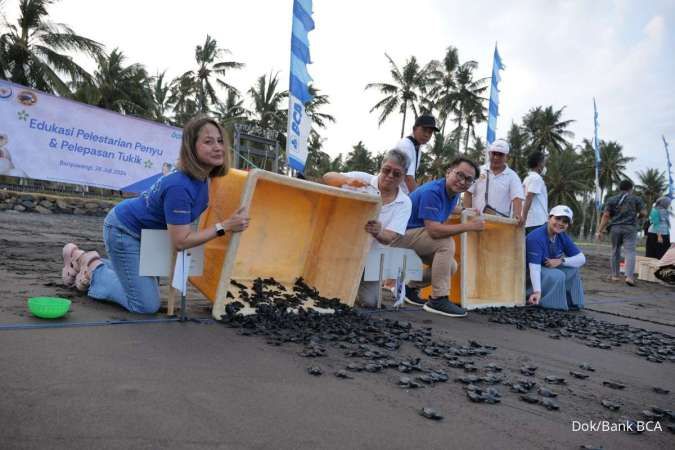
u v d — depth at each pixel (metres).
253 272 4.53
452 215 5.75
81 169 9.91
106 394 2.02
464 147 51.72
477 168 4.89
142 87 31.36
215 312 3.55
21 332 2.75
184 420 1.87
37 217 12.52
